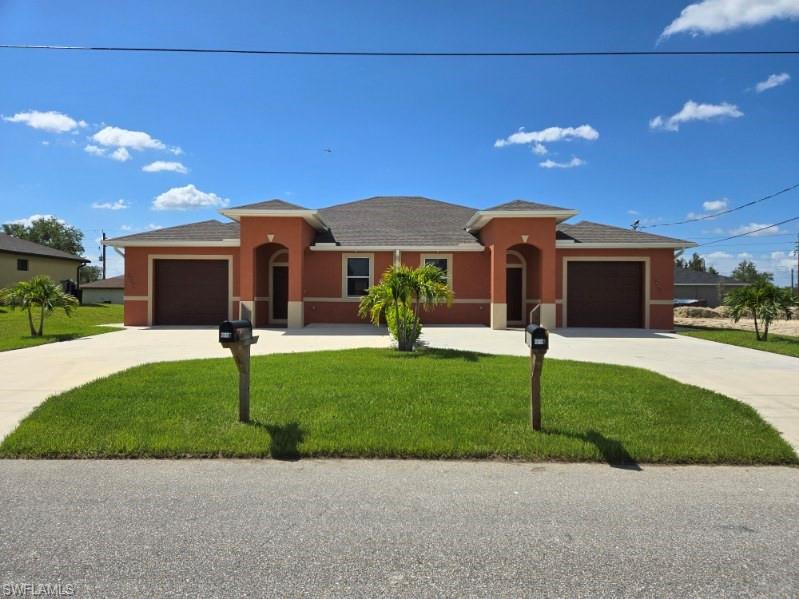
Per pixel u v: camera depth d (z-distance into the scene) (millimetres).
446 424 5676
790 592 2809
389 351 11484
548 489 4238
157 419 5793
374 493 4133
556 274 19250
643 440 5254
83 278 80562
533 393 5566
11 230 70500
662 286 19062
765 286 15195
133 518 3650
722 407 6488
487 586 2842
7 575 2924
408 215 23516
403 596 2744
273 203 18266
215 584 2846
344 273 19719
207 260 19719
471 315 19719
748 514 3787
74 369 9242
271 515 3717
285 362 9695
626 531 3502
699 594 2783
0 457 4902
